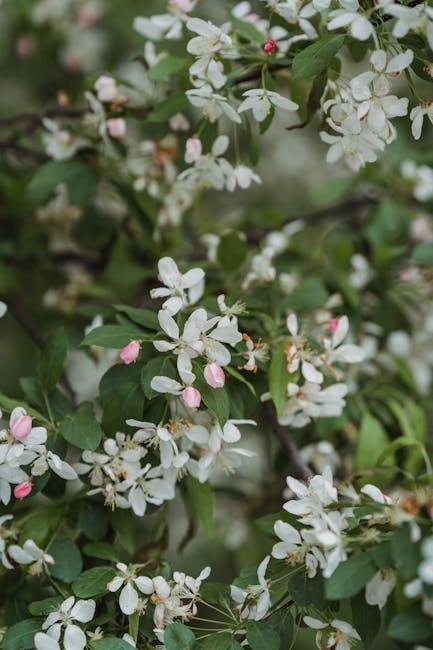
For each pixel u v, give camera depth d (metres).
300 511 1.55
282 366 1.67
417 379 1.93
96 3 2.18
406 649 1.53
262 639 1.56
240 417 1.65
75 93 2.20
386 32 1.60
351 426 1.82
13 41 2.20
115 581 1.59
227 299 1.70
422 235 1.97
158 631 1.58
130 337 1.62
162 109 1.74
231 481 1.99
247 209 2.14
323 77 1.63
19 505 1.71
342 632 1.57
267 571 1.59
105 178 1.89
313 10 1.64
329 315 1.83
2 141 1.98
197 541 2.08
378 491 1.56
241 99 1.71
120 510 1.67
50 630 1.57
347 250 1.93
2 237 2.00
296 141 2.46
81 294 2.03
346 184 2.01
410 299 1.94
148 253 1.97
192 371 1.59
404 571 1.49
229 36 1.69
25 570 1.65
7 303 1.93
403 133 2.00
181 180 1.77
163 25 1.77
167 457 1.62
